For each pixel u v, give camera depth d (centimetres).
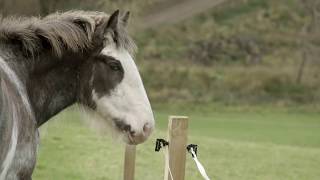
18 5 2602
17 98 583
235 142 2067
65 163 1485
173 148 779
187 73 4856
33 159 604
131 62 662
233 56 5447
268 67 5262
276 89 4819
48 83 647
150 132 664
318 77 5081
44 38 640
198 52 5419
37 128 624
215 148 1852
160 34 5612
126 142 663
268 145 2097
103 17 669
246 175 1523
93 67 655
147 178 1367
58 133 1802
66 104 662
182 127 780
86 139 1748
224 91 4647
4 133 538
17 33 626
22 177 587
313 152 2002
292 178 1544
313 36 5841
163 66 4994
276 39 5744
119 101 654
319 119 3894
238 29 5853
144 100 662
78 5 4081
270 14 6134
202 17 6038
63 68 652
